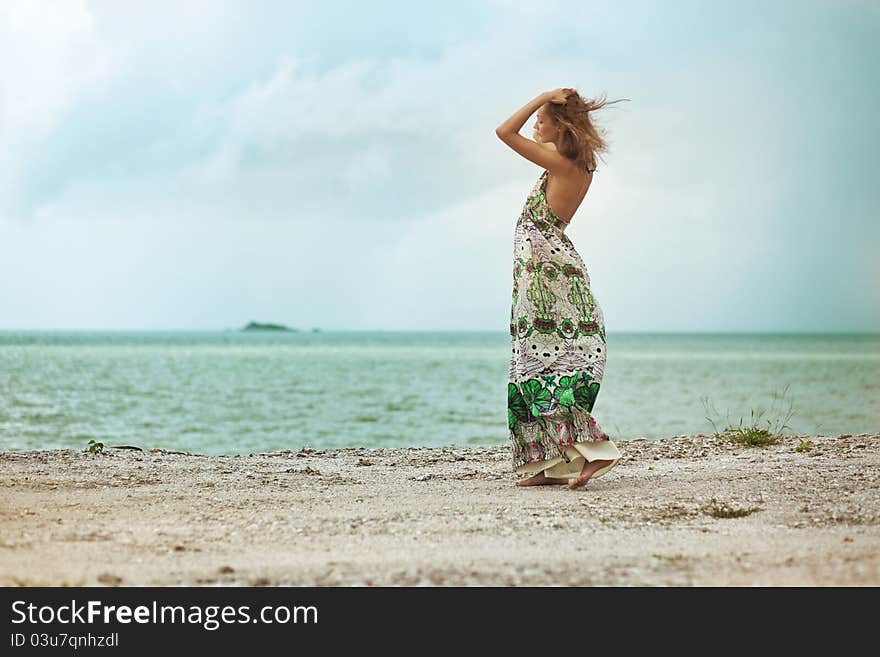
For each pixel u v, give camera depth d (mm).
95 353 78750
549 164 5828
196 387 32438
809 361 68938
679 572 3580
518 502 5211
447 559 3785
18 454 7648
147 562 3766
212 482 6172
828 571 3562
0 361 57250
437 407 24141
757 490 5566
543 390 5910
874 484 5719
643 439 8930
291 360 64688
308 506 5133
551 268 5926
